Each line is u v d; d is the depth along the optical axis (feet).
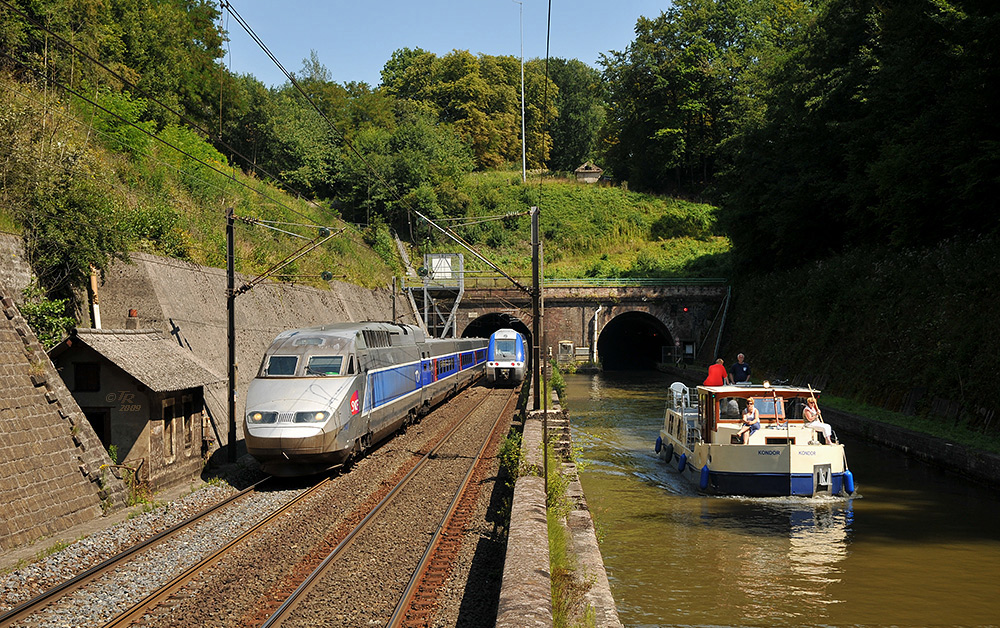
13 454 39.68
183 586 31.37
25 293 55.88
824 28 121.80
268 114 199.31
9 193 58.54
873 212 111.14
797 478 53.93
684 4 258.98
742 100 179.63
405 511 44.47
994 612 32.24
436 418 96.63
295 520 43.11
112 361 48.73
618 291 182.50
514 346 150.30
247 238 110.83
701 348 182.60
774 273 153.79
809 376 112.16
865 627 30.60
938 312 81.82
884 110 102.47
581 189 270.87
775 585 35.83
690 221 251.60
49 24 91.04
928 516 48.65
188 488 51.96
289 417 53.83
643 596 34.53
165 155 112.27
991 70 77.00
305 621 27.27
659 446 73.97
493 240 237.86
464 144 290.56
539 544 28.86
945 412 72.64
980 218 87.61
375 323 75.05
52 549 36.52
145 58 138.51
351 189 218.18
